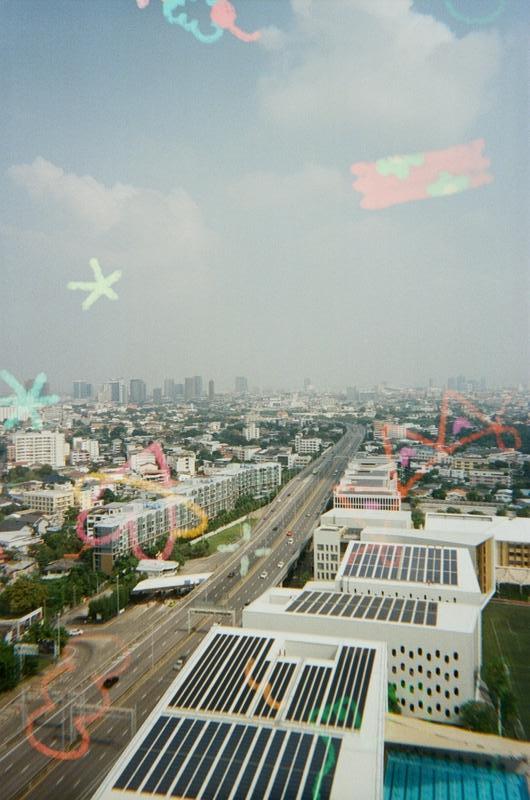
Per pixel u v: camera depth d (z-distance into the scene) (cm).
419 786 6106
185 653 11062
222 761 5616
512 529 16025
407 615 9325
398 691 8912
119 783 5409
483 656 10681
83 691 9569
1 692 9569
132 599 14312
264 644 7800
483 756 6372
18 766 7525
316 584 11906
